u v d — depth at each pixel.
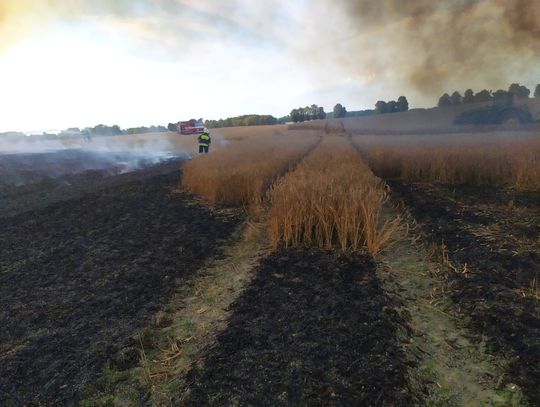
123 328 3.43
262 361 2.80
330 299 3.74
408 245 5.32
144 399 2.50
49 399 2.54
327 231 5.24
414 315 3.39
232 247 5.69
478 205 7.29
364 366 2.67
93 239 6.34
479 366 2.64
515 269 4.08
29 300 4.11
